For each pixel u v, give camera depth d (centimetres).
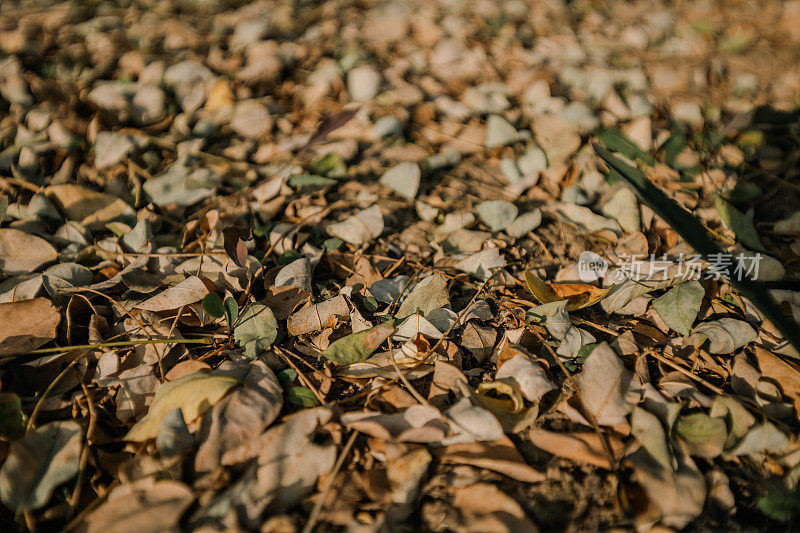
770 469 43
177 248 53
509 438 43
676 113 69
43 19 90
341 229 55
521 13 100
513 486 42
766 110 62
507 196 60
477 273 52
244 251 49
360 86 72
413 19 91
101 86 68
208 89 70
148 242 52
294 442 42
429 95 72
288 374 45
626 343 47
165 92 69
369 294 50
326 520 40
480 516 40
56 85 69
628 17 103
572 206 57
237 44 83
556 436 43
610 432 43
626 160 61
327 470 41
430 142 66
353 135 66
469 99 70
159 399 43
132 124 65
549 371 46
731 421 43
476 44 85
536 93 71
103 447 43
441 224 57
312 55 81
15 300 48
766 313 47
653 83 77
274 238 54
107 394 45
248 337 47
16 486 40
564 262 54
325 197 60
